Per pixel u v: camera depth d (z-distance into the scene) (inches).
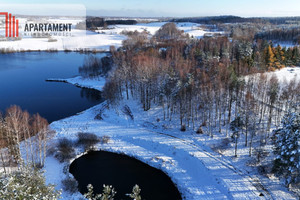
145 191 1717.5
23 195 745.0
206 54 3681.1
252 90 2770.7
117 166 2012.8
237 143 2106.3
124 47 6368.1
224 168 1847.9
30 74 4837.6
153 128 2524.6
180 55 4131.4
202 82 2605.8
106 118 2758.4
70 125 2613.2
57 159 2006.6
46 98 3567.9
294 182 1491.1
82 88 4106.8
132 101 3110.2
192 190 1699.1
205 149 2101.4
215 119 2383.1
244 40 4473.4
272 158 1868.8
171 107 2630.4
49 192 859.4
